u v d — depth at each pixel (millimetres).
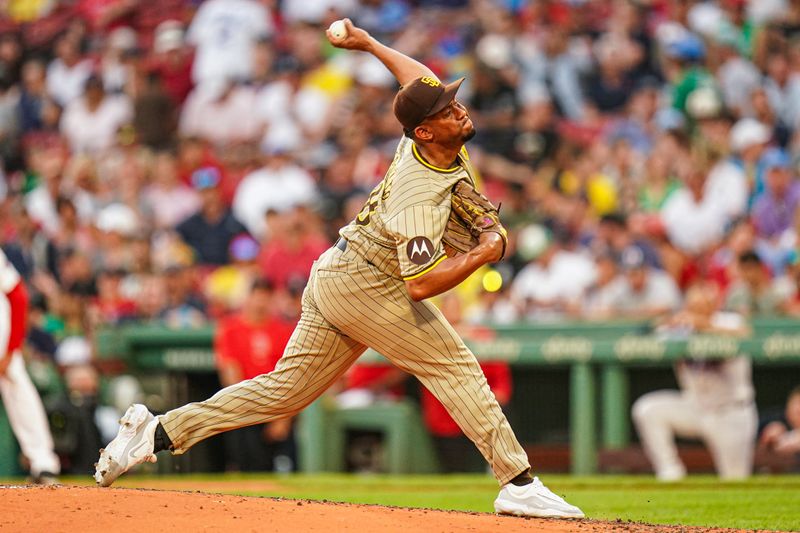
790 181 43406
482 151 50031
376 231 16734
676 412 33656
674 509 23219
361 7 59188
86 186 53594
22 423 25844
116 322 40812
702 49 51000
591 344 34375
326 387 17734
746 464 33375
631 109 50000
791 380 33938
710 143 45188
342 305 16953
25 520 15211
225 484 30797
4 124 62469
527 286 41000
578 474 34344
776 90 50344
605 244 39062
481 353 35188
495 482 31078
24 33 67375
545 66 52375
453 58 55156
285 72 56781
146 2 66312
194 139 53125
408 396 36656
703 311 33750
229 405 17578
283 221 43250
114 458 17438
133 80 59656
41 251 48281
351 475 35188
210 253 47938
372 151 50406
